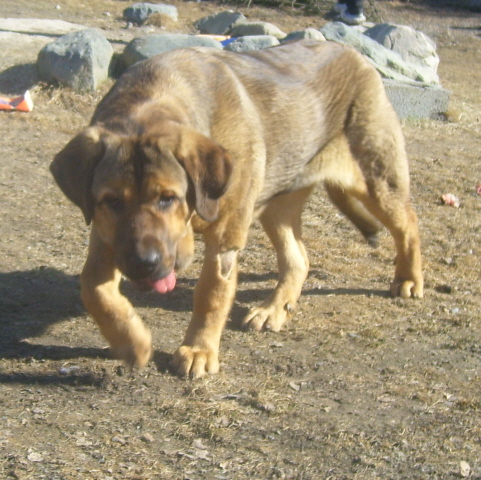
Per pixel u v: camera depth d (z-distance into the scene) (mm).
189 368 2553
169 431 2357
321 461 2309
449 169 4609
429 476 2285
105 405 2432
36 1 9094
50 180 3875
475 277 3281
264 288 3119
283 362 2668
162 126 2410
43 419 2359
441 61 9023
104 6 9375
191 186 2400
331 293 3098
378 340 2812
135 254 2311
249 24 7508
